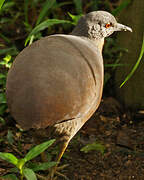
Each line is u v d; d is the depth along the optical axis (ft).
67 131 21.17
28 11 42.88
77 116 19.76
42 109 18.21
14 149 26.66
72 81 18.90
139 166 26.03
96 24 23.91
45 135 21.67
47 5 30.94
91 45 22.56
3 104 29.04
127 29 25.52
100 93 22.11
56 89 18.39
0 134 28.43
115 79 33.94
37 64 19.01
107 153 27.35
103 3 43.42
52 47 20.06
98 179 24.66
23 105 18.42
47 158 25.08
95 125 30.81
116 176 25.02
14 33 40.47
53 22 28.12
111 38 35.12
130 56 31.45
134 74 31.45
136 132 29.96
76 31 24.45
